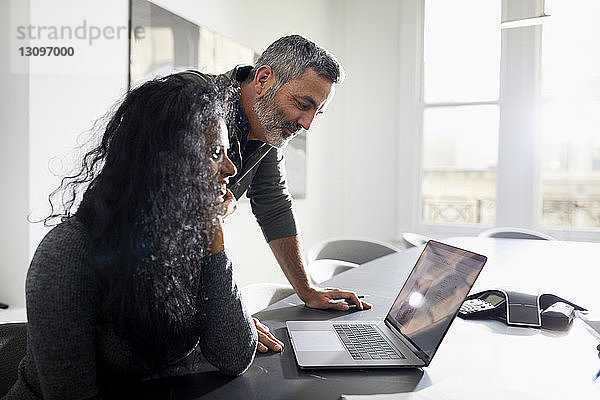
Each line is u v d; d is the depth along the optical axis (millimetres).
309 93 1482
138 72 2943
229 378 1017
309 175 4906
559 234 4617
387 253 3123
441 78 5023
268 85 1497
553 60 4613
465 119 4984
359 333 1301
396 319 1350
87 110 2633
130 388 963
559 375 1051
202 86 1022
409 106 5105
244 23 4055
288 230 1754
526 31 4617
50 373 883
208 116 986
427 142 5180
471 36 4891
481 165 5000
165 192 924
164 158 927
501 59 4738
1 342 1191
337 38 5312
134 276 898
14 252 2418
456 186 5129
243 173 1666
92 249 902
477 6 4855
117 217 906
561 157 4727
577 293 1830
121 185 925
